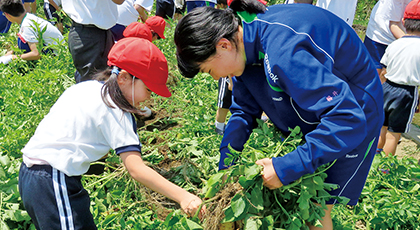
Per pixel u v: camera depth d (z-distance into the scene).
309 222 2.20
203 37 1.70
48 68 4.41
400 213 2.59
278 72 1.67
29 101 3.72
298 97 1.67
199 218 2.17
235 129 2.35
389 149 3.67
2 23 6.80
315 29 1.69
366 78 1.85
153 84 1.95
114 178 2.98
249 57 1.83
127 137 1.86
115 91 1.86
